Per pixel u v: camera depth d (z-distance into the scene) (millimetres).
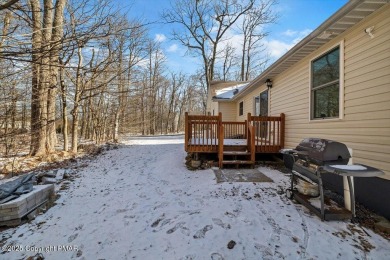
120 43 5734
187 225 2988
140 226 3062
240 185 4559
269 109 7527
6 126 4746
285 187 4414
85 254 2492
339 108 4059
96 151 9242
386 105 3135
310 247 2461
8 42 2426
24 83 4891
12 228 3061
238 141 7441
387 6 3090
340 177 3902
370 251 2393
